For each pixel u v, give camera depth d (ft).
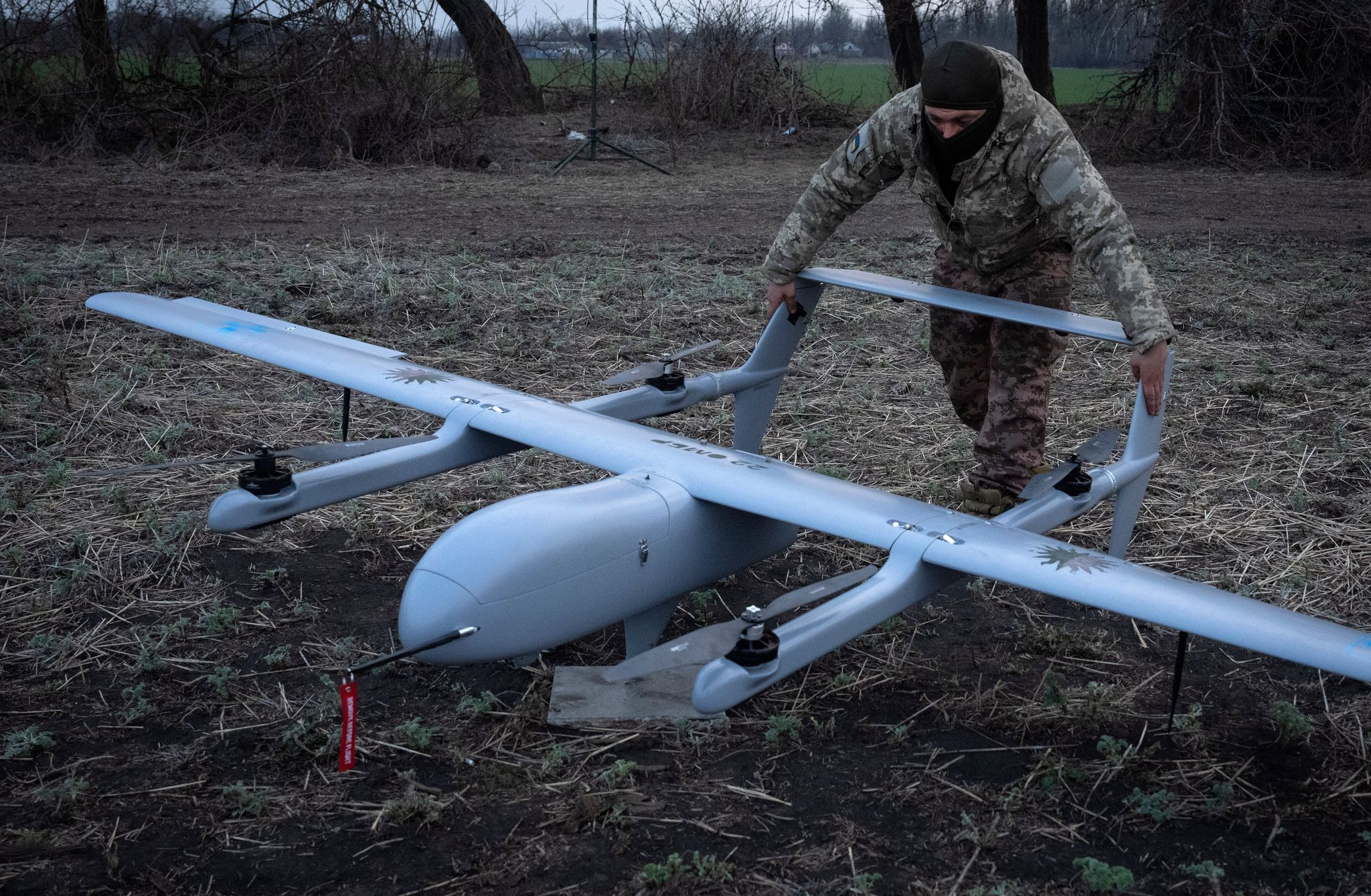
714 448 11.50
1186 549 14.64
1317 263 30.53
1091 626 12.84
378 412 19.11
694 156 51.19
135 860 8.66
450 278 26.78
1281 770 10.08
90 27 44.34
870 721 10.77
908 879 8.54
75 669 11.43
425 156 45.47
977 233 12.90
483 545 9.32
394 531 14.85
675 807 9.36
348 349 13.85
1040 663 11.97
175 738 10.30
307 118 44.73
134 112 45.11
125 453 16.98
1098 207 11.43
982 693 11.32
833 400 20.17
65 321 22.56
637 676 8.43
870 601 8.70
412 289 25.80
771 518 10.95
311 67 43.88
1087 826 9.22
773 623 12.60
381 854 8.78
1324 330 24.47
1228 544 14.71
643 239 32.42
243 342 13.74
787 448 17.88
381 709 10.79
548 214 35.99
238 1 45.06
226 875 8.52
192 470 16.46
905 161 12.68
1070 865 8.73
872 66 72.59
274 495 10.46
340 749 9.43
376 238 30.99
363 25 44.11
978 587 13.53
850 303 26.02
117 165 42.42
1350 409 19.53
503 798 9.46
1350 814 9.45
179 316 14.52
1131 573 8.50
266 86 44.83
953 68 11.18
